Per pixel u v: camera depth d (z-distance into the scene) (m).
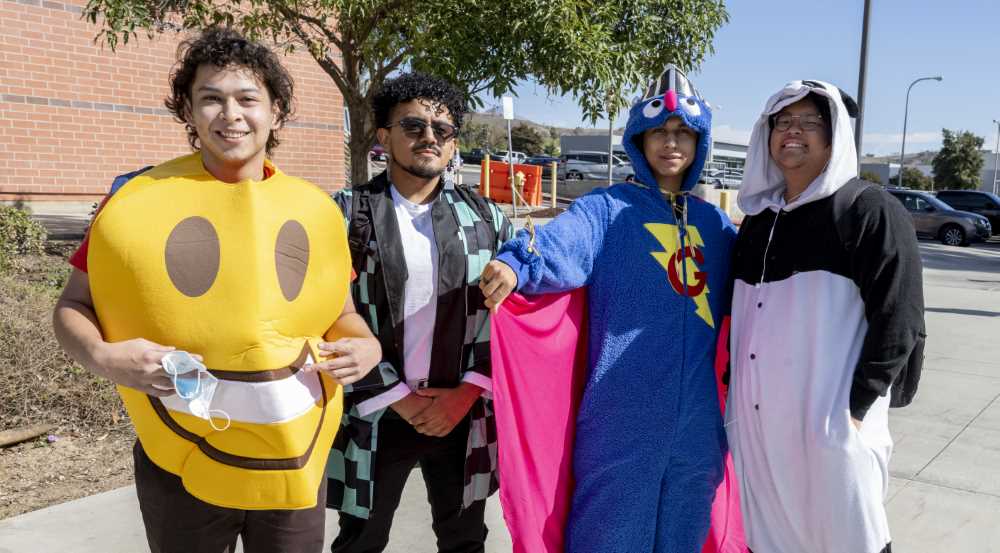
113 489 3.61
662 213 2.53
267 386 1.66
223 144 1.75
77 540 3.09
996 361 6.46
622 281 2.43
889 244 2.12
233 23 7.05
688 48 6.97
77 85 11.98
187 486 1.73
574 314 2.52
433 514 2.59
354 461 2.31
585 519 2.41
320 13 7.08
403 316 2.33
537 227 2.39
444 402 2.35
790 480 2.30
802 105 2.32
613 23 6.42
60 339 1.67
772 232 2.37
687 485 2.45
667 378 2.40
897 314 2.11
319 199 1.88
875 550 2.19
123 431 4.23
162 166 1.79
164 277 1.63
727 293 2.61
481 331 2.41
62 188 12.03
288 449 1.70
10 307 4.84
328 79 13.68
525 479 2.38
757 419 2.35
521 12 5.80
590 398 2.43
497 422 2.33
